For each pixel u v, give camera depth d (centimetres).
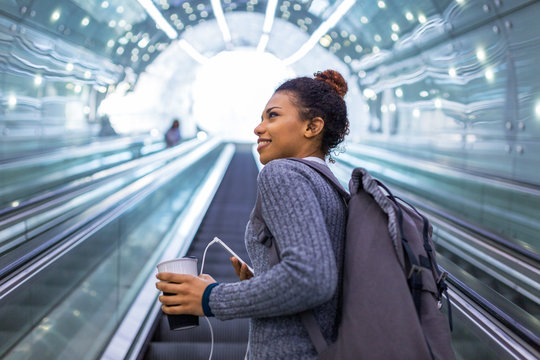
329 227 111
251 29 2284
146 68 2006
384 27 1298
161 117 2552
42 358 260
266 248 111
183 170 791
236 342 356
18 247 313
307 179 110
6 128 653
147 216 527
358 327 97
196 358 320
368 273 102
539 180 558
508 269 310
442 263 349
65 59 928
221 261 563
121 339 332
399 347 95
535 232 429
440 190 679
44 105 805
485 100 725
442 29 898
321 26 1797
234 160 1582
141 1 1340
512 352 199
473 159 761
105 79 1302
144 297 412
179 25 1959
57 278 284
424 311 105
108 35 1234
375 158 1052
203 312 106
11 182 561
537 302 270
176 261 129
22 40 703
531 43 589
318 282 90
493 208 521
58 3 808
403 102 1338
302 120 125
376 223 109
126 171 705
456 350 262
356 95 2003
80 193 492
